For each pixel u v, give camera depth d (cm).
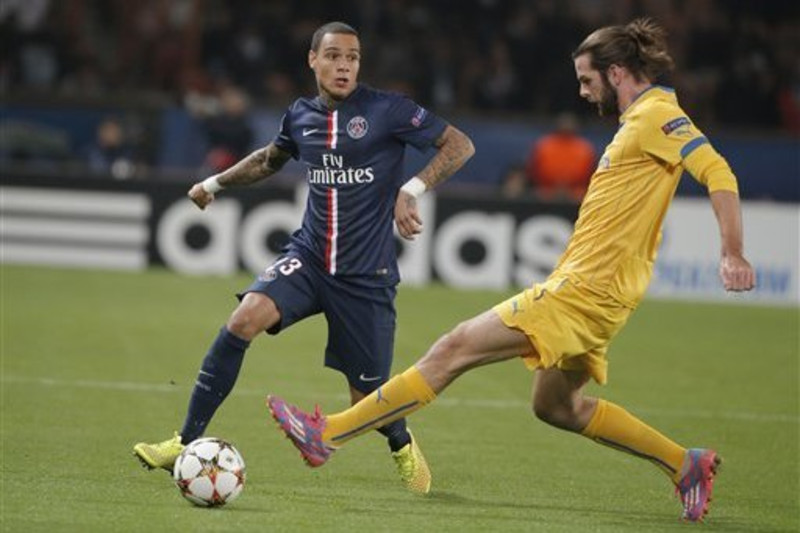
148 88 7988
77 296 5503
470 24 8019
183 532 2144
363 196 2559
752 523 2450
